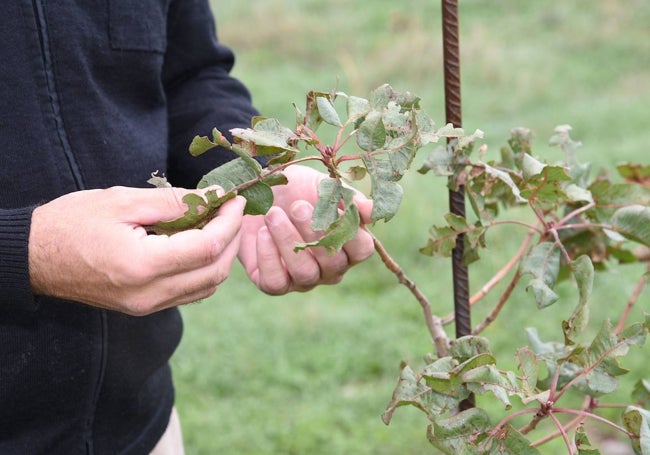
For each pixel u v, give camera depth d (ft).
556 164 3.47
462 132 2.87
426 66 26.45
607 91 24.14
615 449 8.97
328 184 2.85
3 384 3.49
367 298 13.15
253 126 2.91
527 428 3.09
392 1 34.78
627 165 3.77
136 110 3.79
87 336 3.58
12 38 3.43
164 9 3.88
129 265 2.95
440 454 9.01
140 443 3.92
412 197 15.94
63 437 3.68
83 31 3.56
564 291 12.48
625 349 3.03
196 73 4.22
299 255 3.45
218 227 2.95
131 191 3.05
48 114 3.48
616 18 30.27
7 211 3.09
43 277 3.07
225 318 12.57
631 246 4.42
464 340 3.06
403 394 2.96
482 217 3.34
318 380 10.87
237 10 33.91
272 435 9.70
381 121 2.80
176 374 11.11
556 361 3.15
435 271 13.75
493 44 28.19
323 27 31.91
